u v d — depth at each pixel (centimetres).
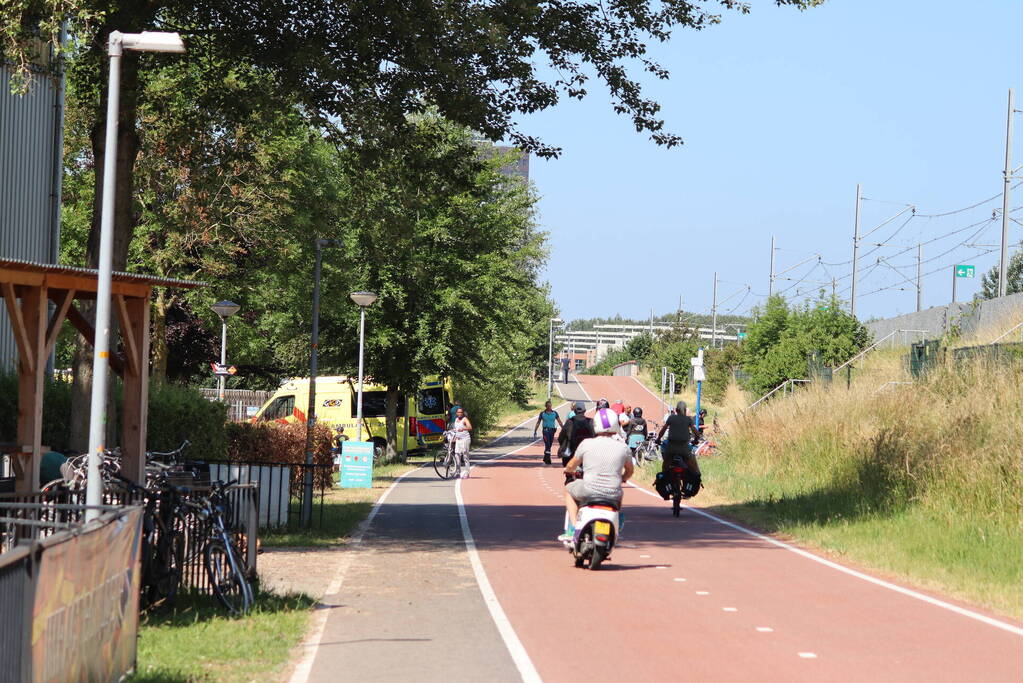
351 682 814
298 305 4500
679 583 1349
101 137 1956
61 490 1241
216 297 4288
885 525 1841
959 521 1761
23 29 1653
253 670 845
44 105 2742
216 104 2106
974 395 2369
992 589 1284
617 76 2017
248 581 1207
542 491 3091
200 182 2383
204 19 1928
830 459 2570
